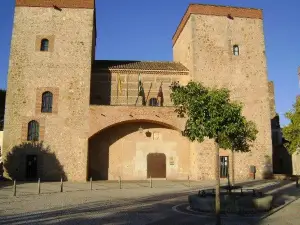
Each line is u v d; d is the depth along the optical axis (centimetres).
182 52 3912
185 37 3778
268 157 3378
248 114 3406
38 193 2166
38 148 3081
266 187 2655
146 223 1292
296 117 2470
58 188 2498
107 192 2319
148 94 3512
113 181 3184
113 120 3197
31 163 3062
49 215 1438
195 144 3272
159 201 1892
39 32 3284
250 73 3491
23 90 3158
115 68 3484
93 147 3344
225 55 3478
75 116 3166
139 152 3394
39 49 3250
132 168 3366
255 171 3325
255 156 3362
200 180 3212
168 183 2992
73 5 3372
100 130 3167
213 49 3469
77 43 3306
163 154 3419
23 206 1664
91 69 3403
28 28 3281
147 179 3356
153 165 3394
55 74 3222
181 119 3306
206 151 3266
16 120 3100
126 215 1455
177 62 3975
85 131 3148
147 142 3416
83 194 2180
